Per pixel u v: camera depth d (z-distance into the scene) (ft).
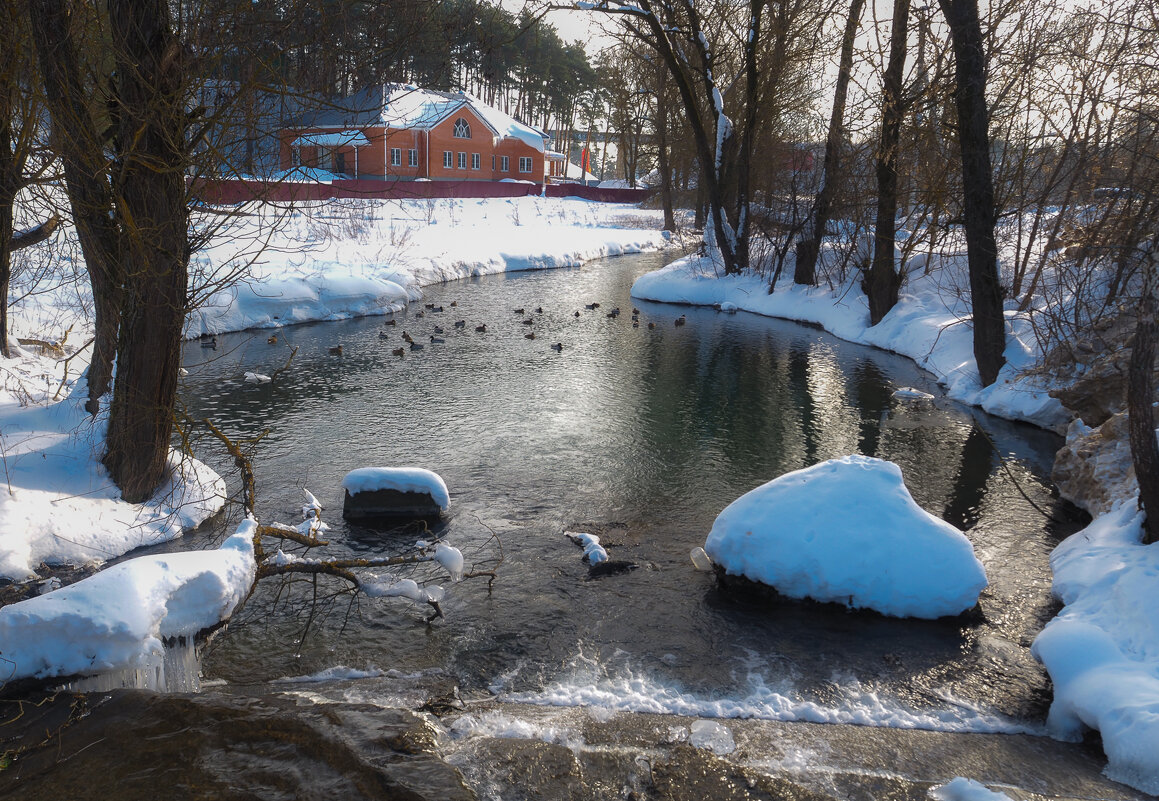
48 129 29.91
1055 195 66.28
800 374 60.75
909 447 44.21
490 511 34.94
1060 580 27.17
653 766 18.85
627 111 169.17
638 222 191.11
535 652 24.30
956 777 18.54
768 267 99.55
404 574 29.01
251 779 17.13
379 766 17.70
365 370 58.08
